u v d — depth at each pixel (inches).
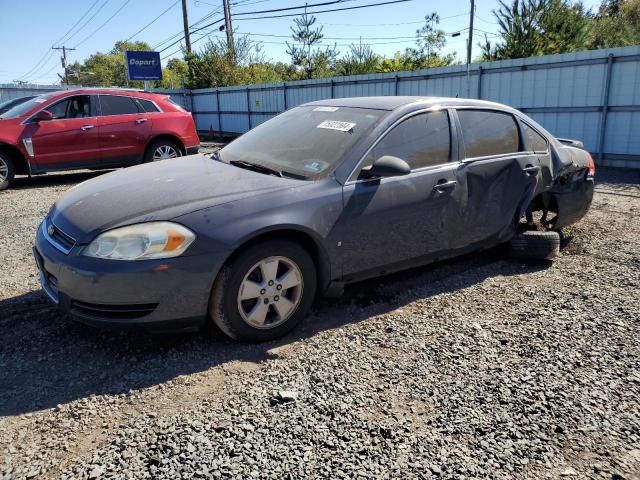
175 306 114.0
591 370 113.7
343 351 122.0
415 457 86.4
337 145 144.3
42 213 274.7
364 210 137.1
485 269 181.0
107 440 90.1
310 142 150.8
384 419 96.2
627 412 99.1
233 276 118.0
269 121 182.9
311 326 136.0
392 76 624.7
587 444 90.2
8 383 108.6
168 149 409.4
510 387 106.8
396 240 146.3
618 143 443.2
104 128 376.5
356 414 97.4
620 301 151.2
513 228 181.2
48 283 126.6
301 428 93.0
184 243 112.9
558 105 475.5
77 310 116.9
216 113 979.9
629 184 355.9
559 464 85.4
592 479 82.2
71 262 113.4
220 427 92.9
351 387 106.4
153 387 106.8
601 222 245.3
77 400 102.3
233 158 159.8
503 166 171.8
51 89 868.6
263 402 101.0
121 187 134.2
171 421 94.8
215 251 114.7
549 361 117.3
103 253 111.7
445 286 164.7
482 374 111.8
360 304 150.2
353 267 139.6
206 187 129.0
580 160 203.9
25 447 88.4
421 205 149.5
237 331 121.9
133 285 110.7
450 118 162.1
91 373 112.7
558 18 678.5
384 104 157.9
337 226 132.5
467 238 165.9
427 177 151.0
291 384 107.5
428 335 130.3
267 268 122.8
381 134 144.6
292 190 129.1
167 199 122.3
